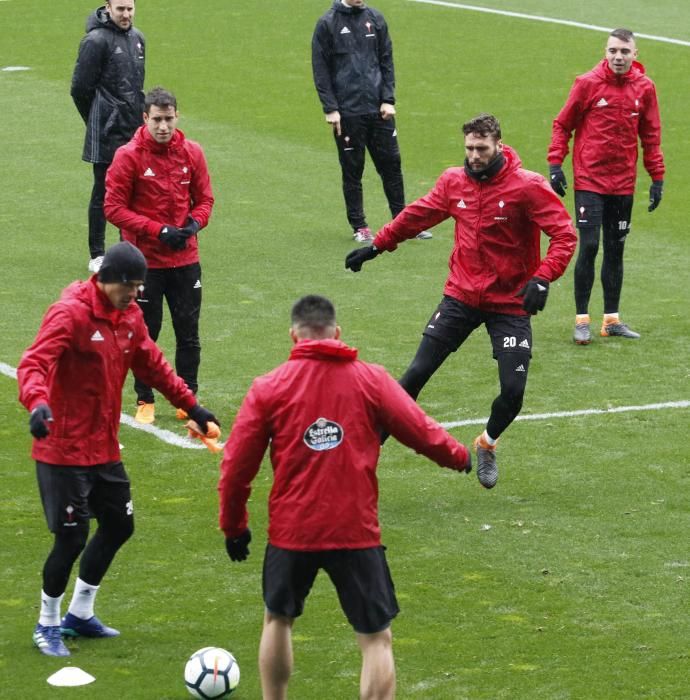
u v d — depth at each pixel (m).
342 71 41.12
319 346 16.22
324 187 49.28
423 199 24.52
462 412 28.58
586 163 32.91
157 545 22.47
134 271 17.98
